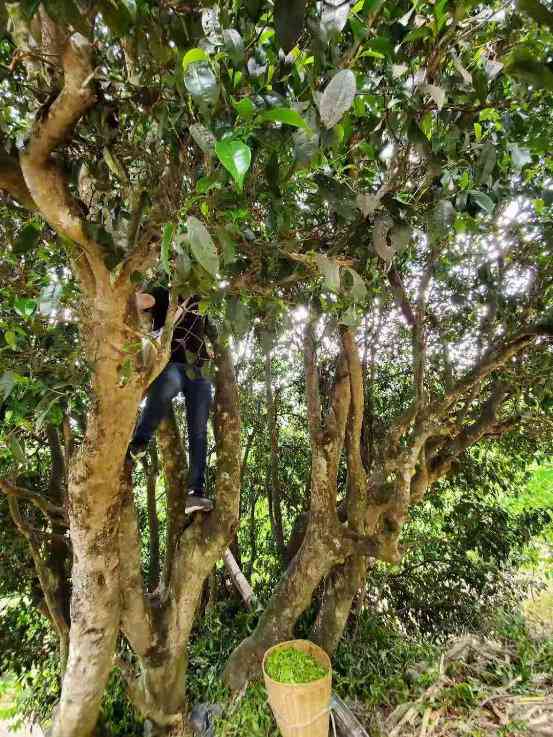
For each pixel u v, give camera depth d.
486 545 3.90
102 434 1.51
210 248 0.61
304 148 0.74
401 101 0.96
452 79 1.03
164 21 0.75
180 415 4.12
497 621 3.80
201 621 3.51
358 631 3.37
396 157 1.12
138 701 2.35
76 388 1.66
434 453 3.17
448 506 4.45
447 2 0.80
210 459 4.30
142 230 1.16
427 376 3.67
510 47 1.09
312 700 2.15
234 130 0.65
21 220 1.55
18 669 3.02
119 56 1.08
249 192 0.97
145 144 1.06
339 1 0.75
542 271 2.71
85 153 1.10
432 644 3.51
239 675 2.77
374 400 3.90
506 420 3.24
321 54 0.77
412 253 2.28
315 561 2.69
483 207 1.02
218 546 2.36
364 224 1.22
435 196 1.24
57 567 2.84
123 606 2.11
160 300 2.04
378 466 3.06
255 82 0.78
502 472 4.21
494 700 2.88
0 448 1.76
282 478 4.21
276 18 0.60
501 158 1.28
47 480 3.17
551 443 3.81
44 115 0.90
